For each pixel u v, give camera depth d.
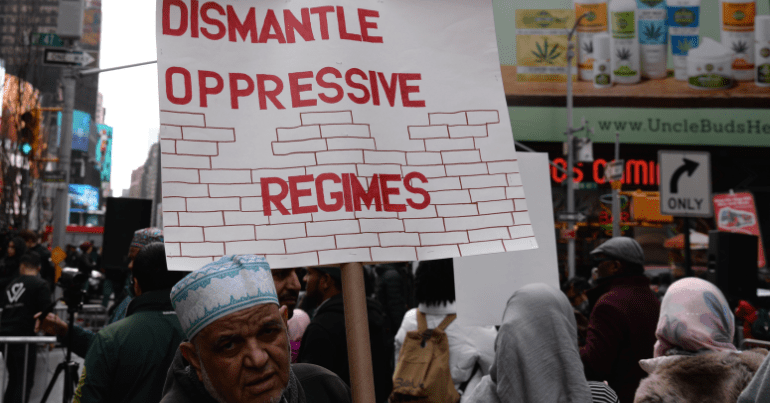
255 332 1.36
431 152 1.97
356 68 1.98
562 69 32.38
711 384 2.05
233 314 1.35
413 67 2.03
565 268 33.59
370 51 2.01
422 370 3.35
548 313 2.29
